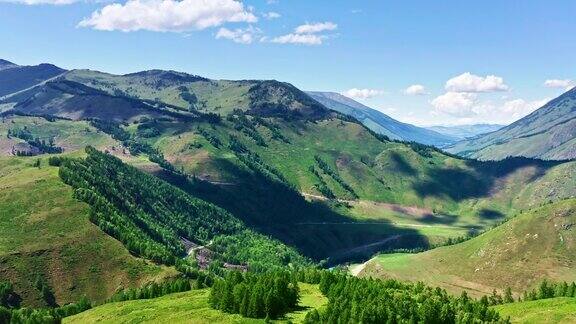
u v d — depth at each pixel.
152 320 161.38
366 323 144.75
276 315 154.25
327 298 179.75
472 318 163.25
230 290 162.25
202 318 154.00
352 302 149.00
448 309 164.12
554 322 164.00
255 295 154.12
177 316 159.62
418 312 156.50
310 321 144.62
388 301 158.88
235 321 147.62
